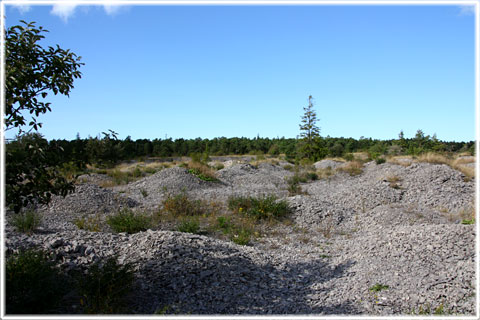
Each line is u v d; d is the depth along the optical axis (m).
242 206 9.33
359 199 10.33
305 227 8.07
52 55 3.84
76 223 7.66
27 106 3.64
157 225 7.97
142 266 4.54
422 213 8.58
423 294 3.97
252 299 4.04
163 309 3.57
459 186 10.95
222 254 5.26
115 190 13.59
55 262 4.18
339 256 6.02
